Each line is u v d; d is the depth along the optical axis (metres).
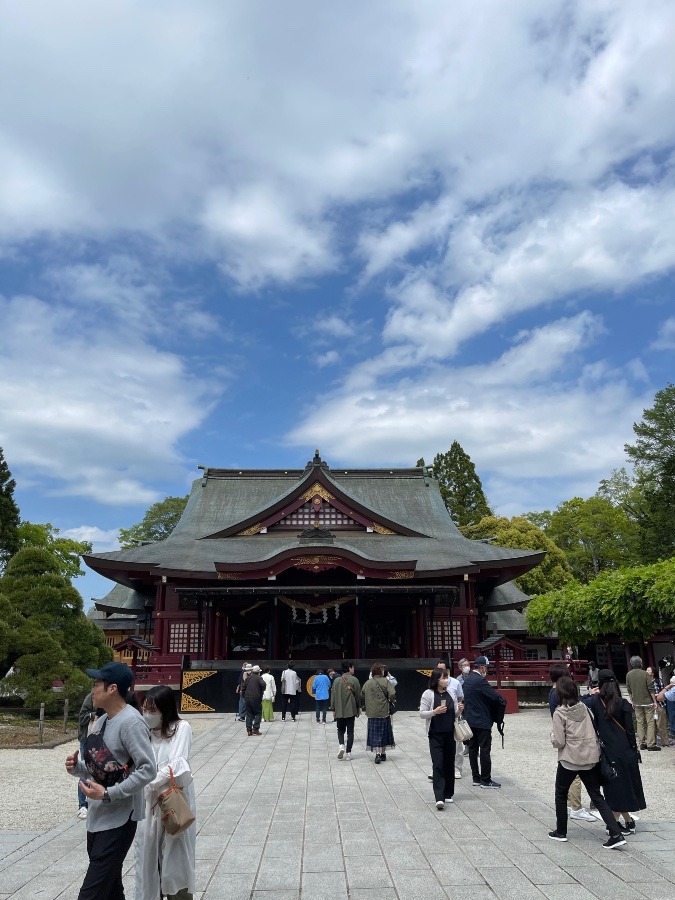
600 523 66.75
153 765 5.21
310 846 8.65
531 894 6.86
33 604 24.27
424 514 44.88
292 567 31.98
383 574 32.12
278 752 17.02
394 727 22.30
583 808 9.89
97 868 5.02
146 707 5.96
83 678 22.39
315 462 39.78
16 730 20.98
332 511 39.50
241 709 24.97
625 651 38.56
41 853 8.59
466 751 13.22
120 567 33.59
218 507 44.66
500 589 41.91
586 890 6.95
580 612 24.31
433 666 28.73
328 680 23.89
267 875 7.53
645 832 9.21
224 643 34.97
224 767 14.95
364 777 13.40
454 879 7.32
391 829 9.41
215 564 31.59
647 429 63.12
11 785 13.54
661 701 14.62
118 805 5.22
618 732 9.06
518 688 29.73
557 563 55.66
